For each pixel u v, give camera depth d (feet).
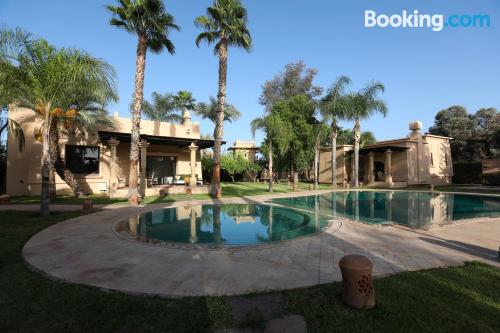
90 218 31.14
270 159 66.80
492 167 88.79
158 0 46.09
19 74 30.73
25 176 55.88
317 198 58.29
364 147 91.61
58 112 38.32
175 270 15.39
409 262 16.53
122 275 14.62
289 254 18.38
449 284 13.09
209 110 85.51
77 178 58.08
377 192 68.23
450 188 76.59
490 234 24.08
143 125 68.49
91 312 10.80
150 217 33.96
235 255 18.24
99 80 33.45
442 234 24.09
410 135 91.40
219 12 52.80
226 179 109.70
